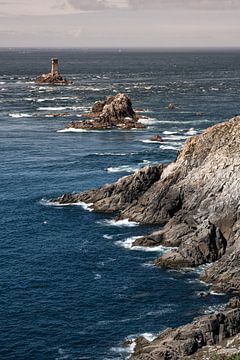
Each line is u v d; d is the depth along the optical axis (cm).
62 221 9731
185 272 7656
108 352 5809
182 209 9138
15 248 8619
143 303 6844
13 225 9556
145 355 5466
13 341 6019
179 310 6662
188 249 7944
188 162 9619
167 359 5362
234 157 8931
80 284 7369
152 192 9744
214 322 5794
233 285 7081
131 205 9906
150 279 7481
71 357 5741
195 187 9150
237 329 5819
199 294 7019
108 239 8912
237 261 7381
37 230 9350
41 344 5966
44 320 6444
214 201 8700
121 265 7950
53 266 7950
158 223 9400
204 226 8188
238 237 7812
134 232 9150
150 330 6228
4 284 7362
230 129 9575
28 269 7850
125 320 6450
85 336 6112
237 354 5162
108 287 7275
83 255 8325
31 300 6931
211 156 9319
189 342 5509
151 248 8512
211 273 7431
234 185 8556
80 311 6656
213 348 5475
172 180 9594
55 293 7112
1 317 6500
